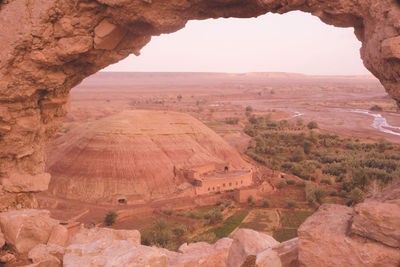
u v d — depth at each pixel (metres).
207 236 39.50
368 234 5.47
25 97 10.50
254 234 7.76
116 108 197.75
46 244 10.79
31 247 10.71
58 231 11.25
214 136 81.06
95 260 7.69
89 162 59.50
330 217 6.18
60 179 58.06
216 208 52.34
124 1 9.04
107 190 56.41
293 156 85.56
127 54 11.67
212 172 67.38
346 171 68.81
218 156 76.38
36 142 12.12
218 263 9.14
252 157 88.31
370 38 7.22
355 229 5.60
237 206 55.03
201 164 67.88
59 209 51.38
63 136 69.25
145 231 43.44
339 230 5.85
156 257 7.96
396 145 99.12
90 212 50.56
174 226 45.41
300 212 51.78
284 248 6.61
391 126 137.12
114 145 62.00
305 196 58.84
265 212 52.06
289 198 58.28
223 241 9.94
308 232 5.95
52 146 67.19
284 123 135.88
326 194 57.41
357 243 5.52
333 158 82.81
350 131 126.38
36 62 10.02
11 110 10.59
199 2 9.46
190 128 78.00
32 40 9.68
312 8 8.10
